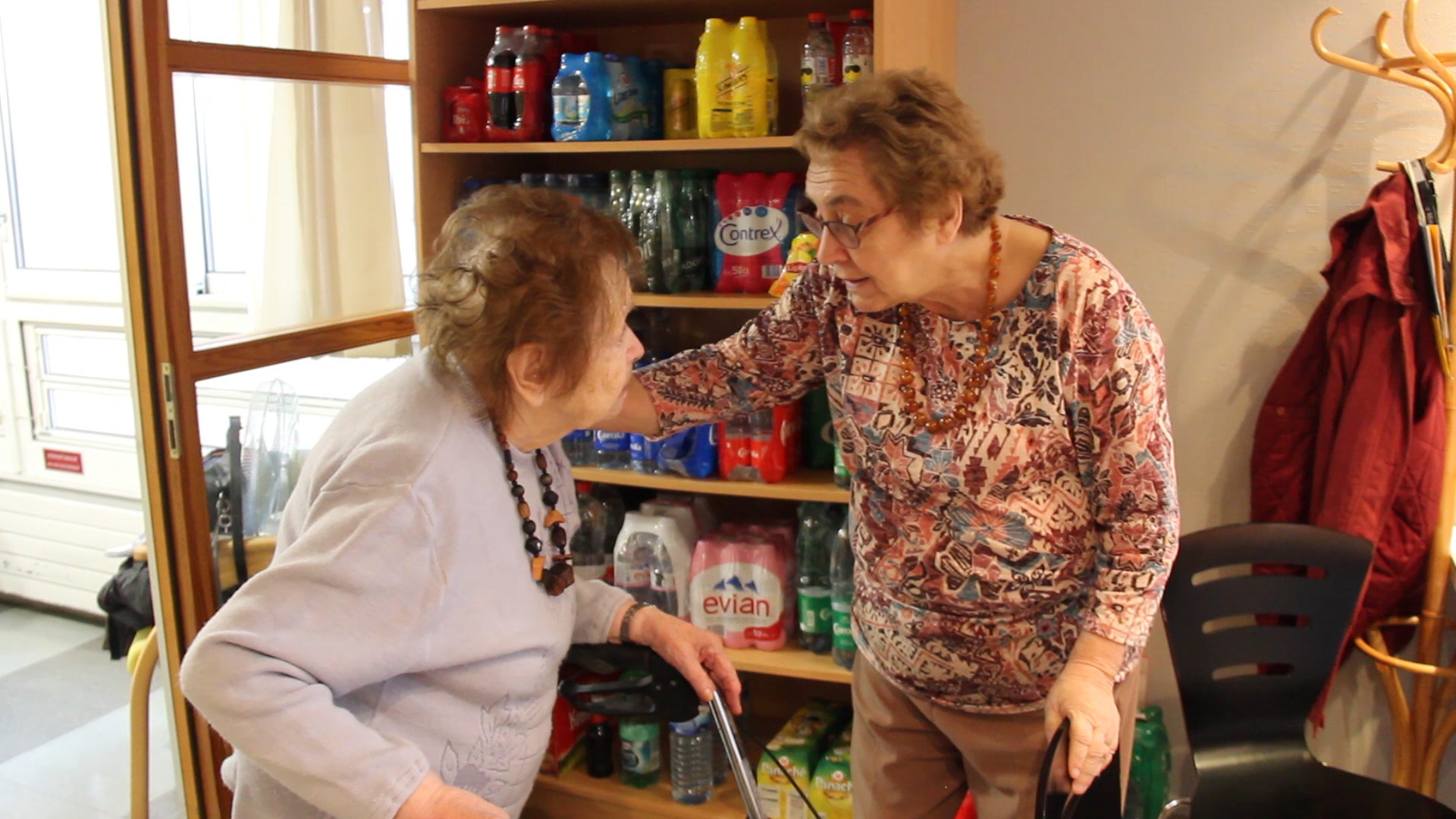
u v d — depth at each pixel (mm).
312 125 2217
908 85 1271
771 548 2297
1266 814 1837
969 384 1427
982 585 1481
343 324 2305
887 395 1485
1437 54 2021
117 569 3672
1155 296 2334
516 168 2607
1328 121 2162
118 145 1906
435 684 1130
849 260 1334
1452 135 1975
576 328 1067
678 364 1669
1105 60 2271
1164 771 2381
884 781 1691
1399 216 2020
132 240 1929
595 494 2477
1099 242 2348
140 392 1981
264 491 2203
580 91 2221
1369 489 2068
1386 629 2258
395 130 2406
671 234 2254
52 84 3441
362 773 989
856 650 2170
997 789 1583
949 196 1264
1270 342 2273
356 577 1009
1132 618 1368
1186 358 2334
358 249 2355
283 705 979
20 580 3877
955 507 1473
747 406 1678
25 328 3656
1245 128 2213
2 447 3771
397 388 1135
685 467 2273
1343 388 2113
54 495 3740
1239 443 2332
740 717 1697
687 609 2365
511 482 1165
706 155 2438
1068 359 1372
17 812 2715
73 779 2861
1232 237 2260
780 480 2238
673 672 1382
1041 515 1441
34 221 3584
